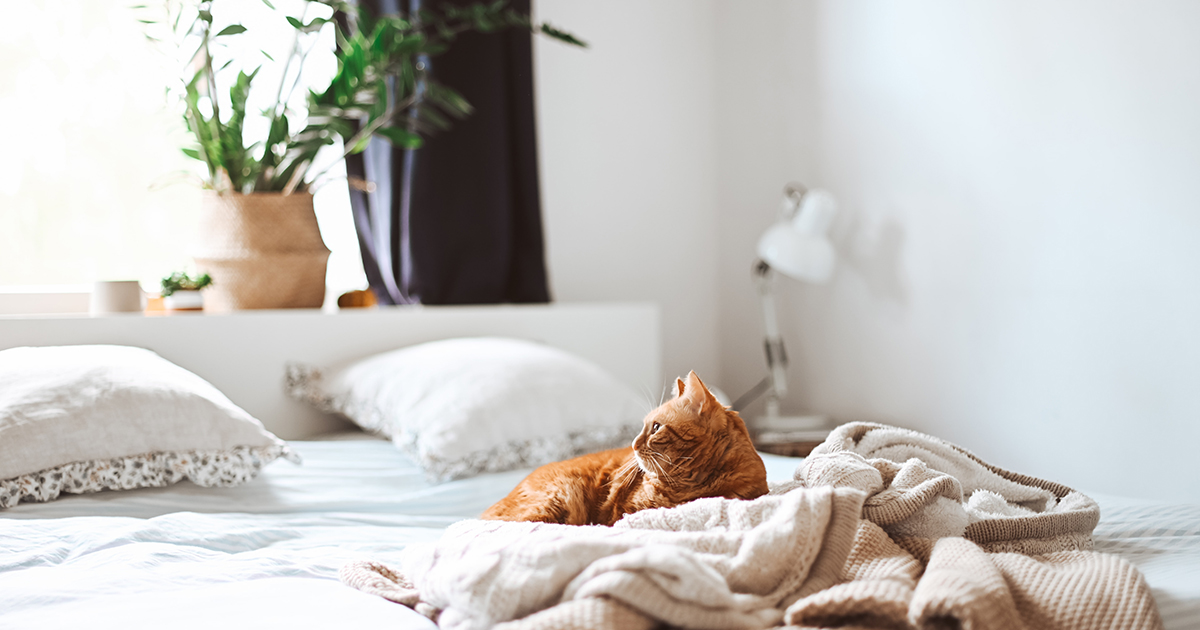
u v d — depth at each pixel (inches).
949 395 91.2
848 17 102.0
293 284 82.7
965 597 26.8
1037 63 81.5
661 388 100.3
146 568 39.8
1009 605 28.3
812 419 101.8
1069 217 79.1
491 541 32.9
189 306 79.4
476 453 65.2
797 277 111.0
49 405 53.8
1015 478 47.0
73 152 86.3
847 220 103.3
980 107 87.0
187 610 31.8
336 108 81.7
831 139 105.0
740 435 42.9
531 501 42.7
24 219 84.5
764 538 30.6
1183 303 70.6
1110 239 75.9
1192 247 69.9
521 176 102.2
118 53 87.6
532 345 81.1
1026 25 82.4
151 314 75.4
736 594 29.4
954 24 89.4
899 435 46.8
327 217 99.9
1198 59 69.0
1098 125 76.5
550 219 111.3
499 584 29.4
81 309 85.3
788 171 111.7
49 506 51.2
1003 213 85.0
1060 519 39.1
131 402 55.9
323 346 81.1
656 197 119.0
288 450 59.8
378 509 57.7
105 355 60.9
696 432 41.6
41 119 84.7
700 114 122.2
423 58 94.3
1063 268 79.7
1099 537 44.6
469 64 97.7
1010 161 84.2
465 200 97.2
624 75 116.1
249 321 77.5
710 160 123.2
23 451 51.4
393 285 97.0
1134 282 74.1
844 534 31.7
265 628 29.5
